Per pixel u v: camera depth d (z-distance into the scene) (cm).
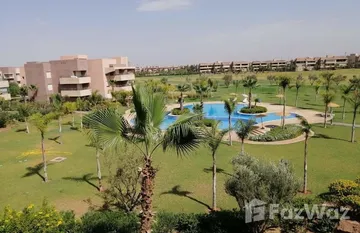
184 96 6781
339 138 2973
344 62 14750
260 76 11881
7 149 2956
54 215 1078
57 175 2152
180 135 817
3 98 5472
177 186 1888
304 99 6028
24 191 1862
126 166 1433
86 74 6481
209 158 2473
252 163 1184
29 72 6384
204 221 1205
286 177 1083
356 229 1090
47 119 2105
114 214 1233
